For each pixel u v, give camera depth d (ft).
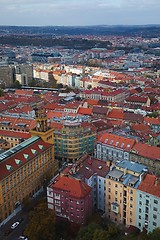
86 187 581.53
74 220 578.25
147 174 579.07
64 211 586.86
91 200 595.88
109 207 613.93
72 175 613.52
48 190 592.60
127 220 588.50
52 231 541.75
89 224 536.83
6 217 619.67
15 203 643.86
